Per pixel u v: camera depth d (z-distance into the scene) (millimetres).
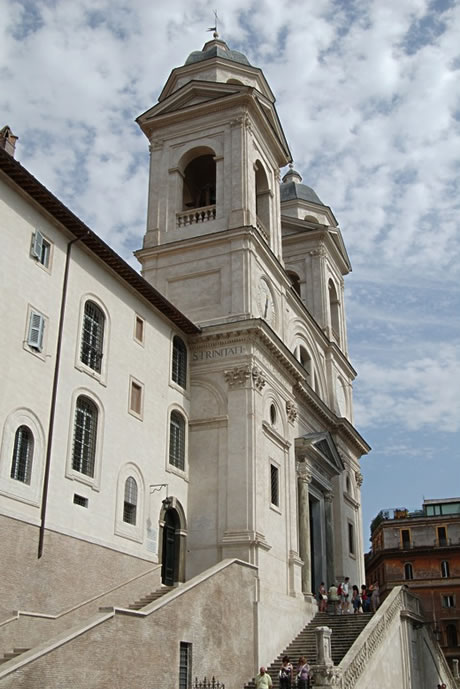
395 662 26047
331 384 41188
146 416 26078
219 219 32750
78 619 20359
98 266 24688
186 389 29562
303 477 33031
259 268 32438
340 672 20484
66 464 21375
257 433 28766
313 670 20172
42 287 21641
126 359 25453
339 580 37156
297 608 28828
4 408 19312
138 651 17484
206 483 28188
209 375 29781
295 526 31016
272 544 28500
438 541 72312
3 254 20250
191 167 36812
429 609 68188
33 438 20219
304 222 44094
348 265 48281
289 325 36031
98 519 22344
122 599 22500
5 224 20516
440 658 32812
